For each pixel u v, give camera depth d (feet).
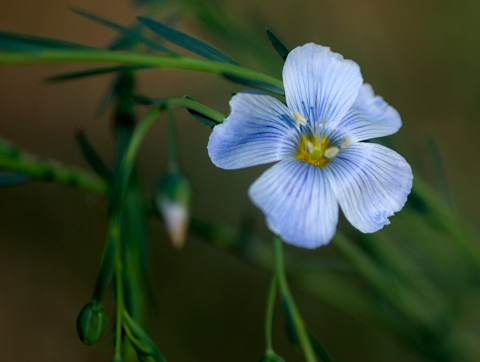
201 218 0.99
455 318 0.79
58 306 0.99
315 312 0.94
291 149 0.59
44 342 0.98
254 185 0.57
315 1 0.92
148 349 0.58
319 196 0.58
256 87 0.60
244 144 0.58
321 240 0.56
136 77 0.65
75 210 0.99
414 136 1.00
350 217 0.58
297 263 0.75
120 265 0.59
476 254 0.70
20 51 0.55
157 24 0.59
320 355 0.60
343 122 0.59
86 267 0.99
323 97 0.59
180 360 0.93
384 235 0.77
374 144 0.59
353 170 0.59
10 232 1.00
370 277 0.73
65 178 0.66
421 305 0.77
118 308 0.58
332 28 0.92
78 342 0.99
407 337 0.77
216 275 0.96
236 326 0.95
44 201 1.00
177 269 0.96
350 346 0.94
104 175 0.67
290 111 0.58
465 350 0.79
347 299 0.76
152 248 0.96
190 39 0.59
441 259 0.81
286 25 0.90
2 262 0.99
